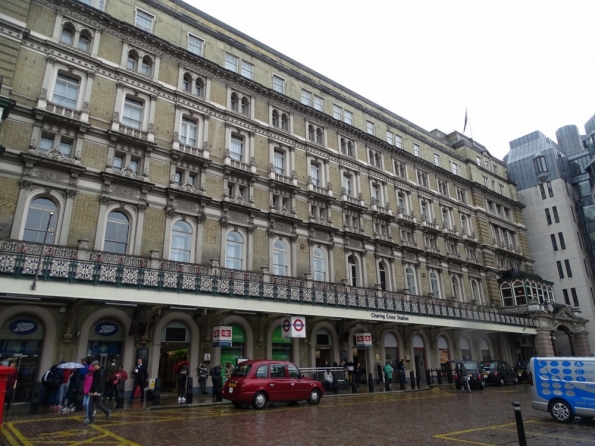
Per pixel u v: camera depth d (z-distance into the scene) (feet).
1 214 58.29
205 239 77.36
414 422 43.65
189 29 87.97
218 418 45.03
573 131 217.36
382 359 99.81
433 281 122.93
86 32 73.61
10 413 47.67
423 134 147.33
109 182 68.23
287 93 103.19
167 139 77.97
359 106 121.70
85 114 68.64
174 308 68.28
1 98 54.19
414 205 126.11
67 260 54.44
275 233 88.07
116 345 64.13
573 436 36.27
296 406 56.59
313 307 79.20
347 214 105.29
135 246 68.80
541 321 132.26
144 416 46.32
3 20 63.52
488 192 159.53
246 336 77.92
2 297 54.49
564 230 172.65
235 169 83.76
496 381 101.35
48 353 57.67
